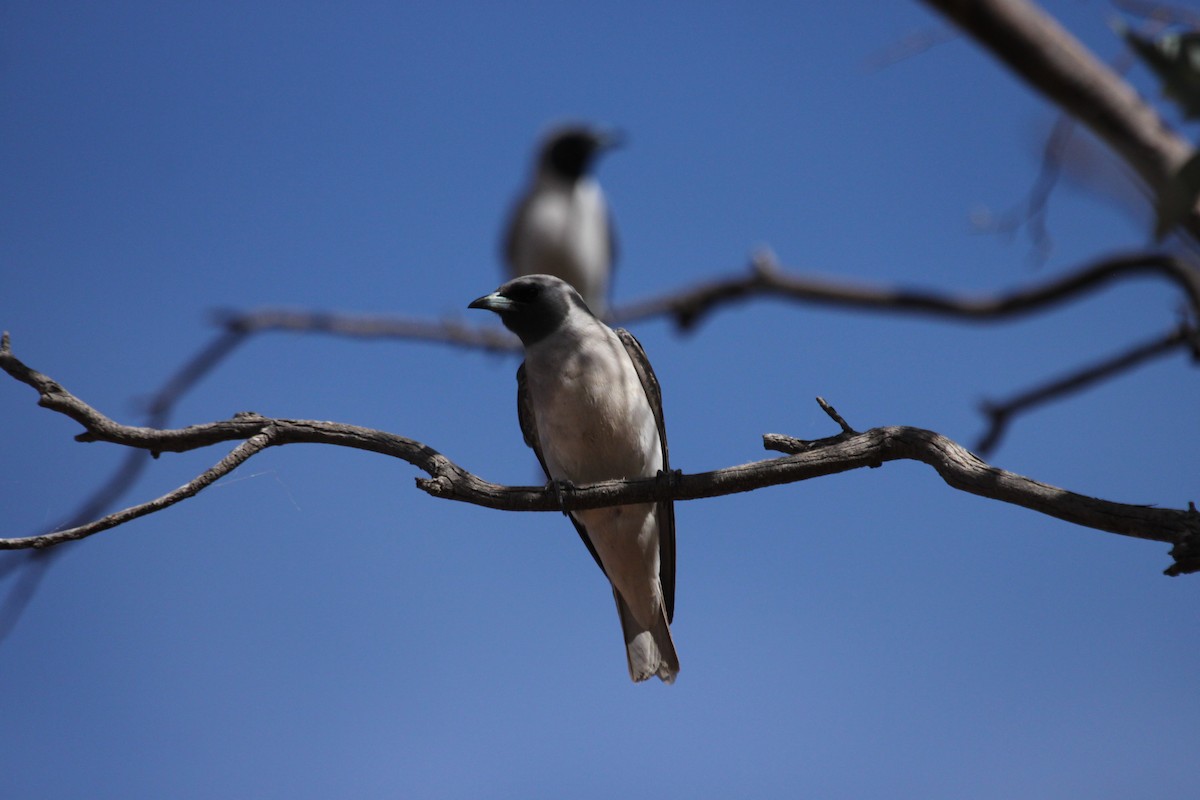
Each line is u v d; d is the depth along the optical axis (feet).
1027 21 16.34
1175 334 35.17
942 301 40.22
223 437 27.94
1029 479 23.16
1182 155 16.65
